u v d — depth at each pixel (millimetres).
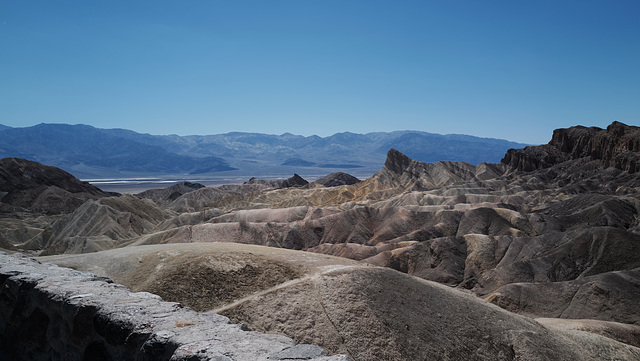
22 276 10984
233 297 33188
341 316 31344
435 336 31906
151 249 42344
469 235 112562
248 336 7688
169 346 7223
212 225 127000
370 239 132875
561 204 151375
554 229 122625
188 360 6660
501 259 103000
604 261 90750
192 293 32938
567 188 188500
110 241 122188
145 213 172000
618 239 94188
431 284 40938
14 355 10492
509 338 34531
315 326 30328
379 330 30688
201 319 8555
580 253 94625
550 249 100938
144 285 33594
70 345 9070
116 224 139250
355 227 136625
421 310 34469
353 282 35062
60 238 134500
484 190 195375
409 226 136000
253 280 35344
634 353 40000
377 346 29453
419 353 29891
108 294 9703
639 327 59281
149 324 8055
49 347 9648
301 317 31047
